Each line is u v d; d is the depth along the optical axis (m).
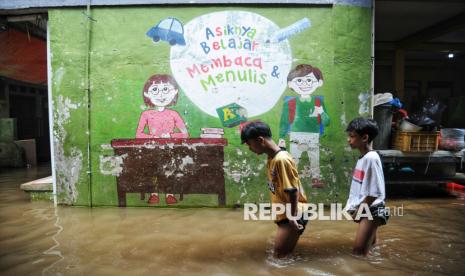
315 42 5.59
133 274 3.28
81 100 5.79
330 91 5.61
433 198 6.35
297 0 5.52
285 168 3.41
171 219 5.10
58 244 4.09
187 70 5.68
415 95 11.68
